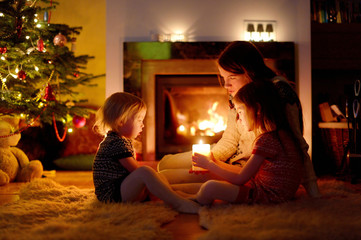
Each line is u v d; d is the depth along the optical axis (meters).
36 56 2.29
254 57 1.55
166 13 2.62
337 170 2.47
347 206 1.37
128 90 2.61
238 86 1.60
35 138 2.91
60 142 3.06
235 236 0.99
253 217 1.19
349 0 3.13
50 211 1.36
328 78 3.26
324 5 3.01
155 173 1.44
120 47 2.61
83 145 3.06
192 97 2.77
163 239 1.05
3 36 2.28
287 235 1.00
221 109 2.77
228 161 1.77
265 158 1.37
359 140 2.33
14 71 2.39
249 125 1.42
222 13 2.62
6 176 2.17
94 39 3.19
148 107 2.64
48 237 0.99
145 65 2.64
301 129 1.56
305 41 2.63
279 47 2.59
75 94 2.69
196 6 2.63
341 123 2.42
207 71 2.64
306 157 1.52
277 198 1.37
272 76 1.62
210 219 1.21
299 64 2.63
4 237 1.03
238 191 1.37
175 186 1.60
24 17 2.33
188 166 1.82
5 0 2.30
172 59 2.60
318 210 1.29
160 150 2.70
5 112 2.33
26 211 1.33
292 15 2.64
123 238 1.01
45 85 2.43
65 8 3.16
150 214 1.28
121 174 1.48
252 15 2.63
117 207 1.35
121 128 1.54
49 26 2.45
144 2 2.62
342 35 2.94
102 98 3.19
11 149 2.37
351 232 1.04
